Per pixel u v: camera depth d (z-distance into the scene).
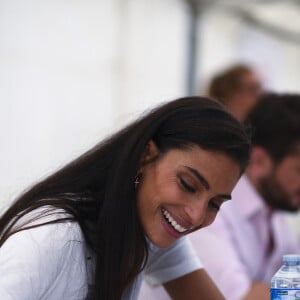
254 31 6.23
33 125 4.86
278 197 2.71
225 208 2.61
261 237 2.79
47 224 1.63
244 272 2.45
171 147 1.64
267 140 2.65
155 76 5.71
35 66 4.86
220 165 1.62
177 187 1.63
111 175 1.69
